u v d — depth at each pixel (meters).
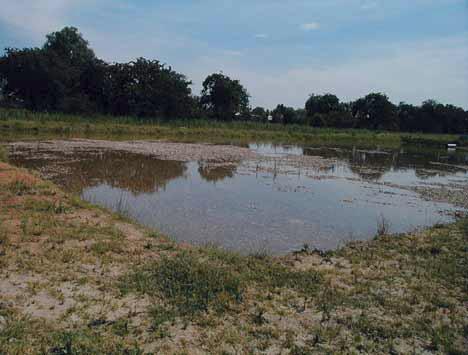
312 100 98.50
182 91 65.88
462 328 5.84
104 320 5.14
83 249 7.51
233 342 4.95
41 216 9.19
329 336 5.30
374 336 5.45
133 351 4.48
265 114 90.75
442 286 7.37
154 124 52.88
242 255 8.60
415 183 21.39
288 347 4.99
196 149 31.89
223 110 78.19
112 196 13.98
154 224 10.88
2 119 39.56
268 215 12.65
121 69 61.25
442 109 91.69
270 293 6.49
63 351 4.34
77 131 41.53
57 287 5.94
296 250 9.51
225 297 6.05
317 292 6.66
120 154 25.70
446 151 49.91
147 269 6.86
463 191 19.28
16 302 5.36
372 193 17.72
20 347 4.32
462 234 10.98
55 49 70.06
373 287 7.10
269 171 22.39
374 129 90.50
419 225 12.69
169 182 17.38
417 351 5.18
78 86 60.56
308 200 15.32
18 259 6.68
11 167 15.02
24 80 55.78
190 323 5.32
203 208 12.98
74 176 17.34
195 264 7.05
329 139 61.22
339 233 11.23
